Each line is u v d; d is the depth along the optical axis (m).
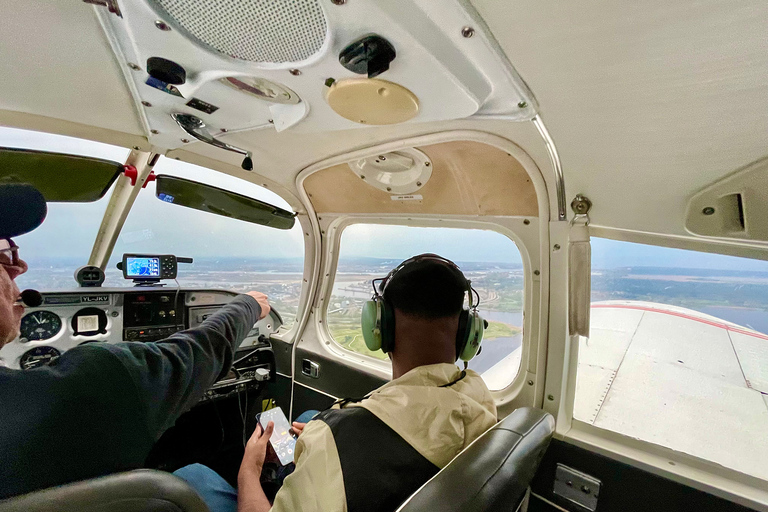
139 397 0.80
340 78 0.94
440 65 0.83
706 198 1.06
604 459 1.50
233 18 0.74
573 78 0.83
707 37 0.63
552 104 0.96
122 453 0.76
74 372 0.72
